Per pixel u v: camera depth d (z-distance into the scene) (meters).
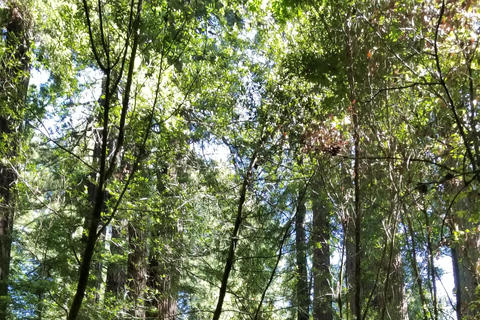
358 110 5.45
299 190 7.72
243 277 7.39
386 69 5.06
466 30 4.34
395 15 4.74
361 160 5.66
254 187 7.15
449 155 5.16
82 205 7.06
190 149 8.02
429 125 5.21
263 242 7.35
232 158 7.44
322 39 5.95
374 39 5.05
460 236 5.62
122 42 5.08
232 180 7.60
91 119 8.60
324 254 10.22
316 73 5.54
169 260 7.42
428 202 6.38
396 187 5.42
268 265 7.67
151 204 7.27
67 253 7.05
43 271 7.13
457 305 6.28
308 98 6.46
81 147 7.79
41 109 9.27
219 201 7.41
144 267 8.16
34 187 7.06
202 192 7.46
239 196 7.30
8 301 6.83
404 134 5.57
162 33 4.79
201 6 7.50
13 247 9.45
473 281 6.32
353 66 5.32
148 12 4.66
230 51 8.06
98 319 6.93
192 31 5.41
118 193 7.09
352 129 5.43
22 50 8.20
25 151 7.32
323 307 9.77
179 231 7.54
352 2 5.35
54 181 9.22
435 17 4.49
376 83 5.39
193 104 7.39
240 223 6.94
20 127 8.00
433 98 5.25
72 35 6.58
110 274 9.46
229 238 6.96
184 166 8.05
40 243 7.09
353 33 5.27
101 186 3.61
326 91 6.38
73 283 7.29
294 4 5.77
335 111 5.88
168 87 6.88
